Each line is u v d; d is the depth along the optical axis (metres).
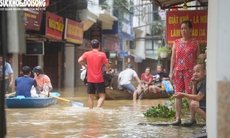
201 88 5.55
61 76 21.08
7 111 8.44
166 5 9.02
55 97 10.26
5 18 2.39
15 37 2.39
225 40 2.62
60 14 19.47
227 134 2.55
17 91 9.58
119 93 12.52
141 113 8.17
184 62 6.03
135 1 33.09
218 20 2.64
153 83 13.69
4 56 2.42
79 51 23.39
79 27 19.77
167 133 5.42
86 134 5.33
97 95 11.99
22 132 5.50
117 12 26.22
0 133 2.54
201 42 7.94
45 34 15.35
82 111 8.45
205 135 4.62
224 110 2.57
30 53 13.14
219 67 2.62
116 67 29.44
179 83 6.16
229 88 2.58
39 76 10.67
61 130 5.69
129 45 36.91
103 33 26.58
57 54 20.56
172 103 8.83
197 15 8.02
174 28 8.19
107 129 5.79
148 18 38.28
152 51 38.16
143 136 5.18
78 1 19.00
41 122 6.59
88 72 8.80
